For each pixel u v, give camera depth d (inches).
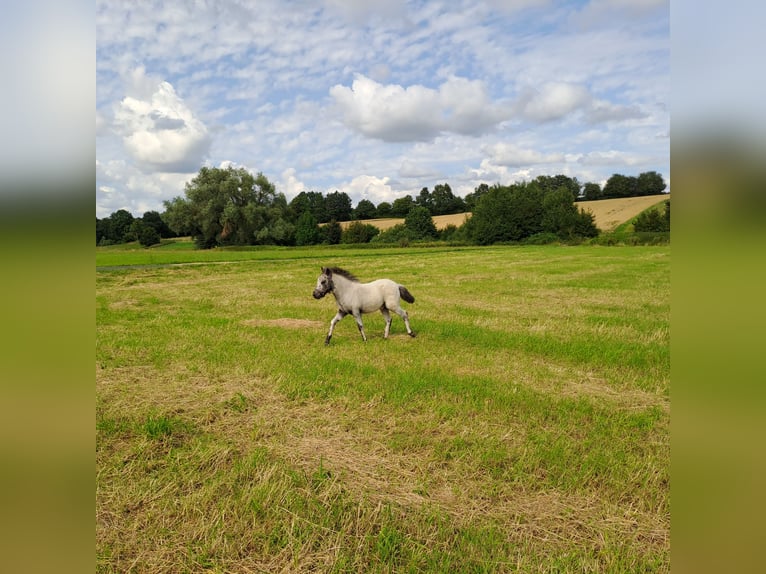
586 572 136.1
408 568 138.1
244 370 313.3
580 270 1114.1
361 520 158.7
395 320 504.7
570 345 385.1
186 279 983.6
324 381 290.8
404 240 3112.7
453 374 307.9
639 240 2605.8
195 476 183.3
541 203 3316.9
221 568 138.5
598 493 175.9
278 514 161.0
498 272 1079.0
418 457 201.3
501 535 152.1
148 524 156.7
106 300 663.1
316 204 4790.8
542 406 255.1
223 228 2866.6
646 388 290.7
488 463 195.3
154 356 345.4
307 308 588.7
